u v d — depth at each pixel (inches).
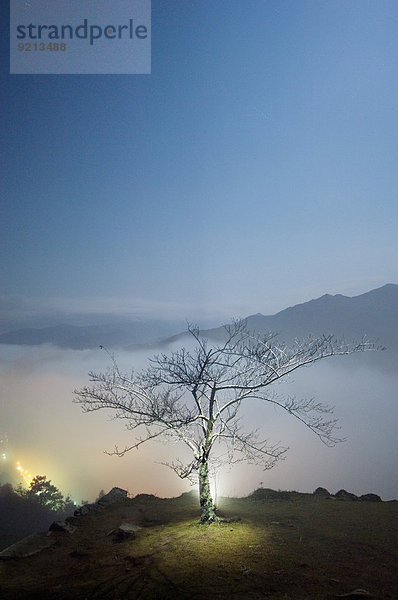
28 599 382.3
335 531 522.3
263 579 386.3
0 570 456.1
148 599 364.8
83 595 380.5
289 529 530.3
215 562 425.1
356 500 729.6
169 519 604.4
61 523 578.2
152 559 441.1
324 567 411.8
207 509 550.9
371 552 450.6
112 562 450.6
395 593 359.6
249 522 559.8
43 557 487.8
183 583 384.8
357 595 348.8
